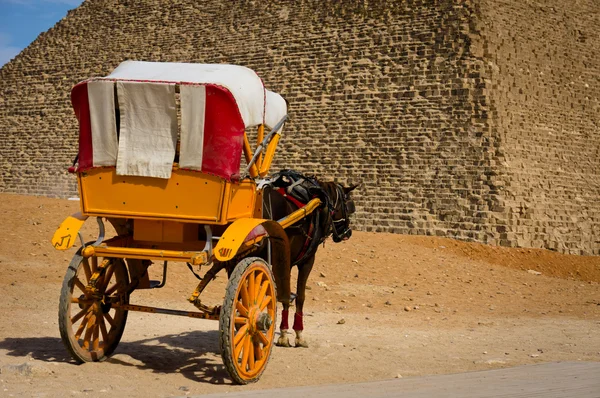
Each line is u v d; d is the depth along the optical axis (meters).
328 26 52.41
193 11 62.03
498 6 48.12
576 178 43.19
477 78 42.53
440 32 45.88
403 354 11.80
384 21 49.47
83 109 9.73
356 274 22.62
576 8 54.12
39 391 8.35
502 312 17.94
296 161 45.50
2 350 10.72
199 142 9.36
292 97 49.16
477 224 36.59
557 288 23.92
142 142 9.59
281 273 10.63
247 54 54.88
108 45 63.72
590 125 47.25
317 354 11.52
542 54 47.94
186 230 9.86
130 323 13.84
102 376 9.28
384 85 45.97
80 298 9.95
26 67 65.88
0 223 27.30
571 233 38.59
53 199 42.66
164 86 9.39
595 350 12.55
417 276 23.52
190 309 15.94
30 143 58.75
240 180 9.71
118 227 10.38
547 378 8.55
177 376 9.60
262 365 9.62
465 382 8.53
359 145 44.06
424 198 39.31
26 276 18.61
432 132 41.84
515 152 40.94
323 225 11.98
